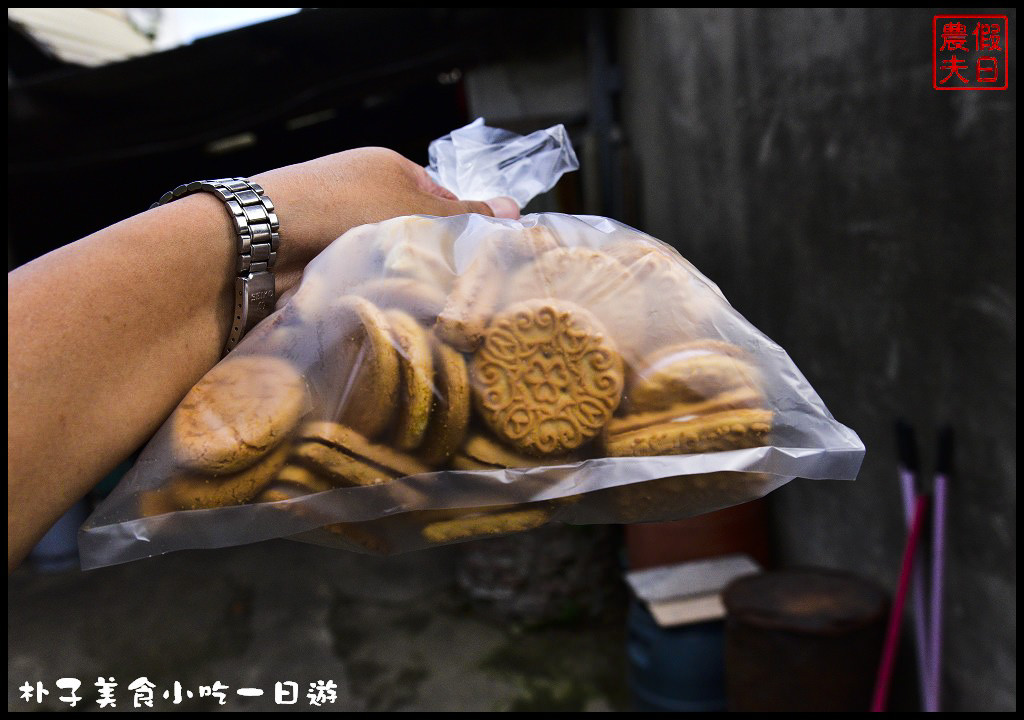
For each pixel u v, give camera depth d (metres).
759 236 2.93
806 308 2.67
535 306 0.64
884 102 2.10
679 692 2.62
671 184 3.76
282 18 3.89
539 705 3.18
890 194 2.12
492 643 3.67
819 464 0.64
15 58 5.59
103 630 4.14
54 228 5.79
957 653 2.04
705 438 0.63
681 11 3.35
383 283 0.64
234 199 0.64
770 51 2.68
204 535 0.61
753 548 3.07
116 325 0.57
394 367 0.61
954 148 1.84
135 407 0.58
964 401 1.92
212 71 4.42
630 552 3.21
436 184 0.85
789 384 0.65
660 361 0.64
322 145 5.86
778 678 2.20
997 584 1.86
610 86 4.35
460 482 0.63
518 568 3.80
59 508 0.54
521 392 0.63
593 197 4.35
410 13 4.04
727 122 3.07
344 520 0.62
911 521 2.04
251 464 0.59
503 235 0.67
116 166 5.89
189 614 4.23
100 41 6.55
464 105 4.97
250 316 0.65
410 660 3.60
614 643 3.57
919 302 2.05
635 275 0.66
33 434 0.52
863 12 2.14
